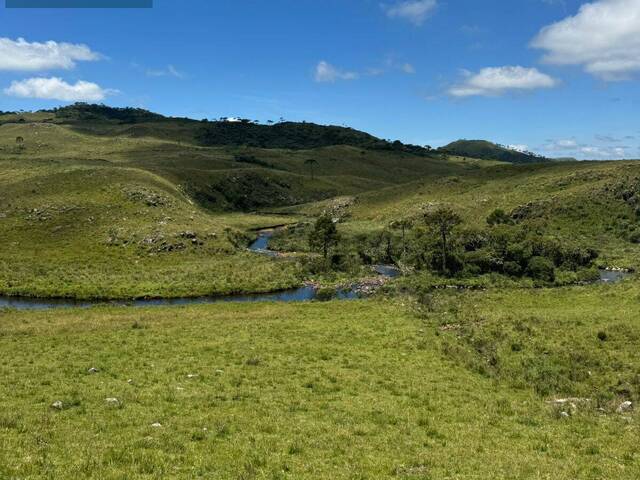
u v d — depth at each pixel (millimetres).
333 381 27969
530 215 127250
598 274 85062
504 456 17562
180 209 122938
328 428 20109
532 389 27453
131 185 128000
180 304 65562
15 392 23859
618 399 25453
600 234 114438
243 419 20781
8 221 107750
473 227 110375
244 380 27703
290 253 111500
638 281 63250
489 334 38781
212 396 24234
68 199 117375
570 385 27703
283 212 197250
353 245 114562
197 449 17109
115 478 14172
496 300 59281
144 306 60938
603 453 18016
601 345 34000
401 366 31750
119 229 104688
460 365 32375
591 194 128125
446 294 67938
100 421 19688
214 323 46844
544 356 32562
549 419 22359
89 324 45969
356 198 193375
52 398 23016
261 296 72750
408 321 46500
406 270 90500
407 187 191250
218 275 82625
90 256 93625
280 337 40125
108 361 31578
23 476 13914
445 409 23609
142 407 22016
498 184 162875
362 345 37500
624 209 121438
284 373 29516
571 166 168000
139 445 17078
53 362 31078
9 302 66062
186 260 96125
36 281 75312
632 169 140375
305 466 15984
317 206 197750
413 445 18500
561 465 16719
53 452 16000
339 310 54250
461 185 176250
